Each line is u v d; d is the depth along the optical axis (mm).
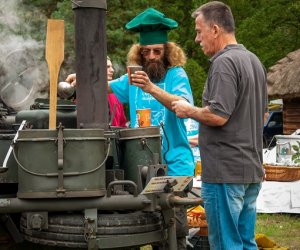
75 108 4465
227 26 4574
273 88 17297
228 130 4422
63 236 3842
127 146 4246
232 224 4457
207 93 4492
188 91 4973
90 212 3820
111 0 18062
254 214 4699
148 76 5047
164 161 4855
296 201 9984
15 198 3850
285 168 10039
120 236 3834
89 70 4121
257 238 6625
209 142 4480
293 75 16969
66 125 4398
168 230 4012
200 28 4613
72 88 4668
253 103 4512
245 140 4449
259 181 4578
